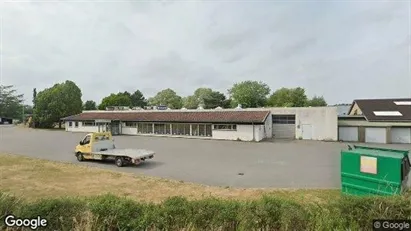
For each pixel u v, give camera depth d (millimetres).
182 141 32375
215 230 4703
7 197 5336
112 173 14609
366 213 4762
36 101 61500
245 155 21422
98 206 4992
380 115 33125
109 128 43781
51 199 5328
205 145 28297
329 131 32656
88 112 52500
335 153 22234
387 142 31531
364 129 32875
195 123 36375
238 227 4691
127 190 11172
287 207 4898
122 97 79000
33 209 4949
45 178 13312
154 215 4836
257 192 10766
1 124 82562
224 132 34250
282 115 35562
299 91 71688
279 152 23047
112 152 17719
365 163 9195
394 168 8555
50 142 31188
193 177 13742
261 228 4676
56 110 58875
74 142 31094
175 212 4934
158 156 20969
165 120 38281
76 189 11305
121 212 4902
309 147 26375
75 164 17438
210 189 11328
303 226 4609
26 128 59312
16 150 24422
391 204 4777
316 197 9742
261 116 33312
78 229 4715
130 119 41750
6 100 93562
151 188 11500
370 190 9023
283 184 12203
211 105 75125
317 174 14297
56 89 60344
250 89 73750
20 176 13703
